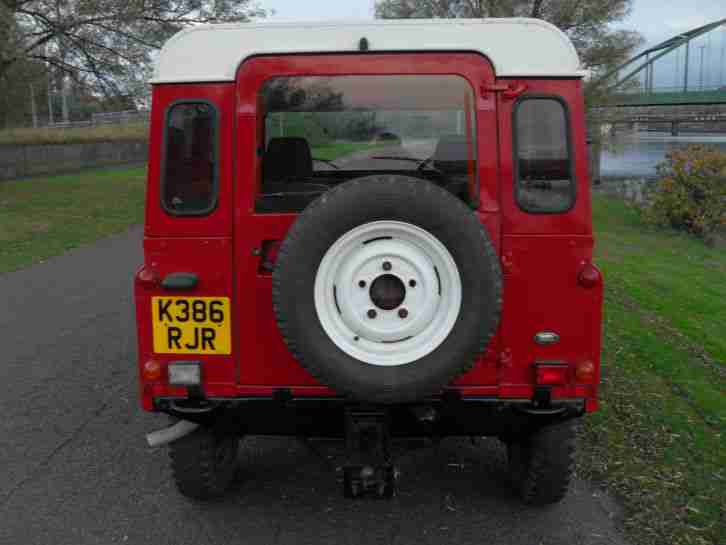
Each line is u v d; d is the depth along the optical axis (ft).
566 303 12.98
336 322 12.01
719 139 277.23
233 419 13.79
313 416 13.66
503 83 12.87
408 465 17.42
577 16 79.82
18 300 34.50
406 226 11.73
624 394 21.53
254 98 12.95
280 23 12.99
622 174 136.26
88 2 75.46
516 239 12.94
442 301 11.94
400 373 11.87
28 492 15.85
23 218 62.95
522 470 15.03
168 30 79.82
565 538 13.93
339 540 13.89
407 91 13.06
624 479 16.22
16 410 20.72
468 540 13.88
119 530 14.28
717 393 22.49
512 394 13.09
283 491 15.97
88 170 118.93
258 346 13.14
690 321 33.60
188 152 13.01
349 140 13.38
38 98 135.95
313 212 11.73
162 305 13.16
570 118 12.82
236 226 13.00
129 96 82.48
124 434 19.13
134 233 59.88
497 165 12.92
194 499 15.34
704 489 15.81
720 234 72.79
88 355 25.96
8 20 66.13
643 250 61.26
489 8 79.00
